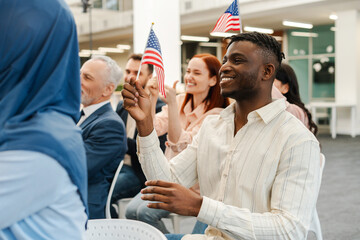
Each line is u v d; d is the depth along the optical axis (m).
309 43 12.89
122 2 14.66
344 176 5.54
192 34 14.84
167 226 3.51
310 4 9.77
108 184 2.25
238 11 1.85
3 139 0.70
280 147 1.17
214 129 1.37
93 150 2.15
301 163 1.13
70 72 0.83
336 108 10.99
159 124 2.72
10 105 0.73
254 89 1.24
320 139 9.72
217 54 16.27
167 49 6.48
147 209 2.38
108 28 14.78
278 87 2.70
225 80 1.24
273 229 1.07
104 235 1.27
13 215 0.69
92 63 2.37
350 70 10.59
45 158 0.71
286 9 10.30
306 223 1.10
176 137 2.37
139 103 1.31
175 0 6.50
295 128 1.18
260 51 1.22
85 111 2.35
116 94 8.81
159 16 6.43
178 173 1.41
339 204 4.16
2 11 0.76
